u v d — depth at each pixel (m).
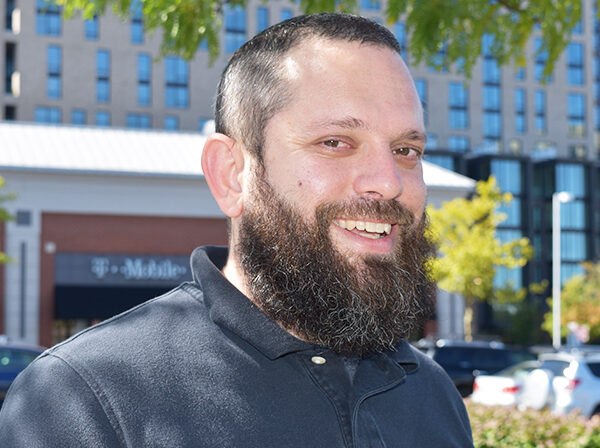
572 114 61.81
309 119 1.52
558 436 6.57
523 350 18.72
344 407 1.51
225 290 1.55
